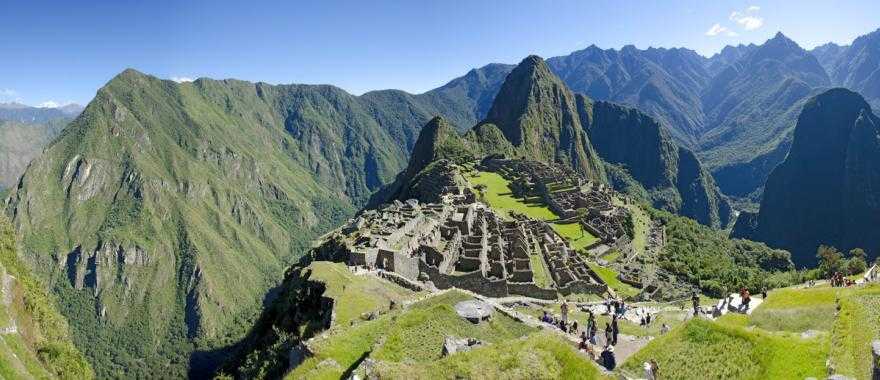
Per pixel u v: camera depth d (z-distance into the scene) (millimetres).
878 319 27281
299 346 33312
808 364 23969
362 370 27219
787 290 39938
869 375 21875
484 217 115312
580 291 81500
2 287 66438
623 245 137750
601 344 39281
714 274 126938
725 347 26984
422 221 96125
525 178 191875
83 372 73312
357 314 44750
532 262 92188
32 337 67188
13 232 95688
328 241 96125
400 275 61000
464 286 67938
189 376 191125
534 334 27672
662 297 91125
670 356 27906
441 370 24797
